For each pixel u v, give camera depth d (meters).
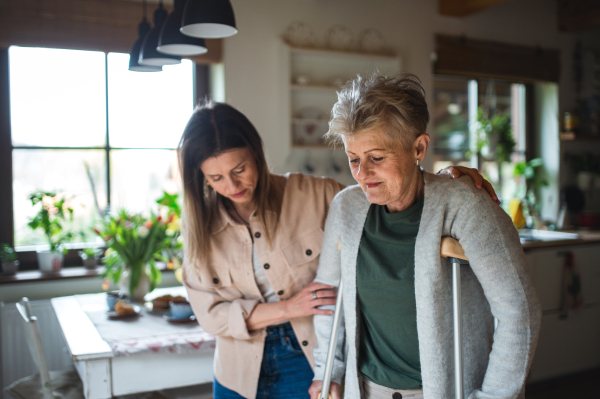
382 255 1.03
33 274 2.67
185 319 1.99
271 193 1.42
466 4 3.45
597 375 3.30
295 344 1.39
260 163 1.36
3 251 2.66
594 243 3.41
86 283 2.73
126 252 2.38
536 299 0.92
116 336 1.80
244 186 1.30
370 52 3.41
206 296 1.40
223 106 1.32
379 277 1.02
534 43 4.00
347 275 1.08
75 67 2.81
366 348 1.11
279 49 3.11
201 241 1.37
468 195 0.95
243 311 1.33
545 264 3.19
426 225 0.97
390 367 1.07
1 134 2.71
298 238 1.40
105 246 2.90
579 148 4.18
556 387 3.12
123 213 2.49
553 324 3.23
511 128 3.90
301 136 3.24
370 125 0.89
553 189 4.10
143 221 2.48
